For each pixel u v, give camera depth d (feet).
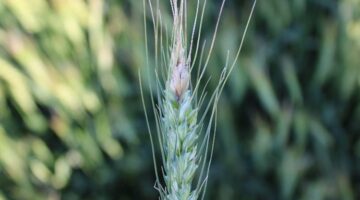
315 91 3.00
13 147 2.93
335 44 2.89
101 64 2.85
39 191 3.00
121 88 2.89
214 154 2.97
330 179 2.95
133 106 2.94
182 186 1.19
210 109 2.86
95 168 3.01
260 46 2.87
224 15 2.88
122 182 3.09
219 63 2.81
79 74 2.90
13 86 2.86
